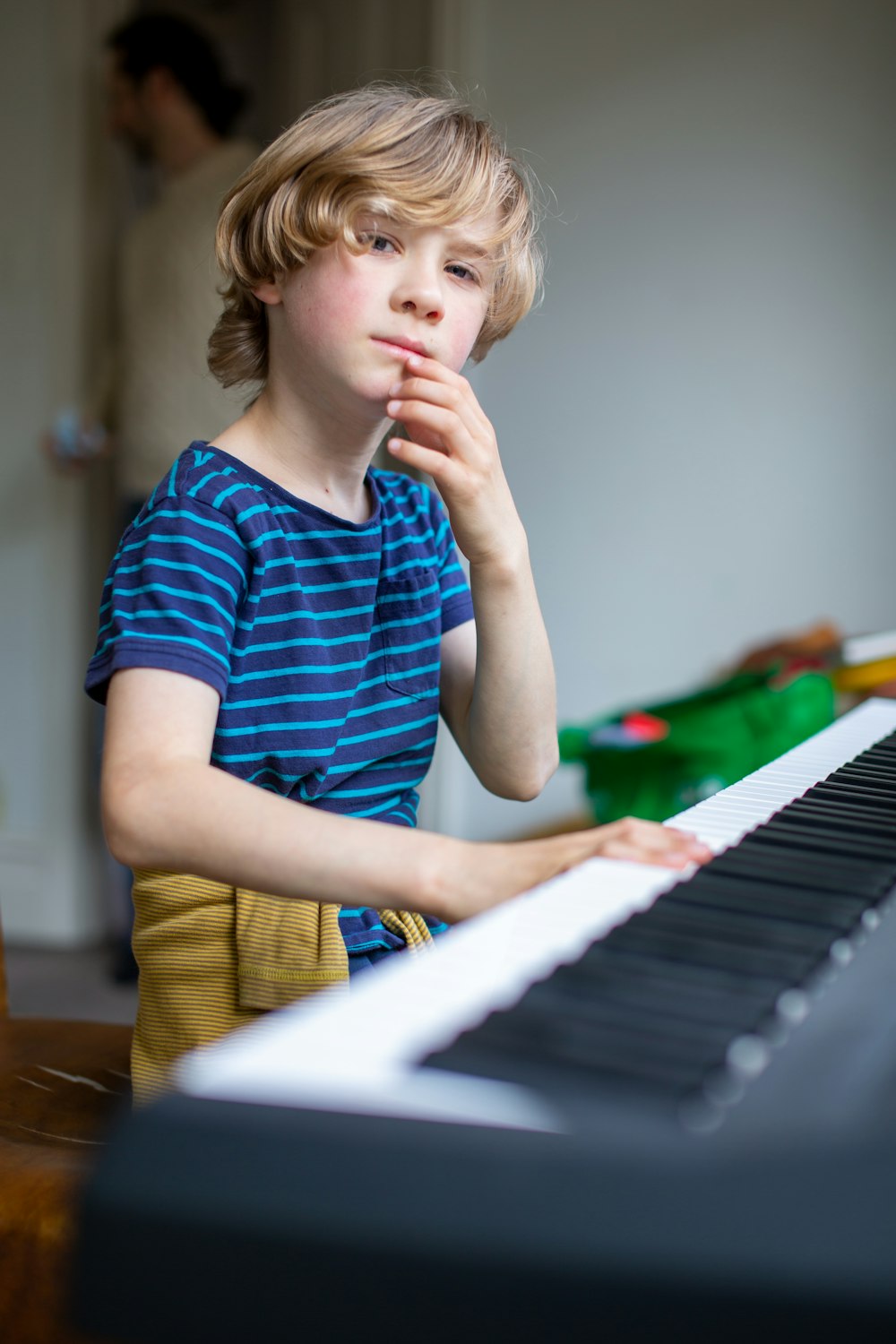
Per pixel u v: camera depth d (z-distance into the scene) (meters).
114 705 0.74
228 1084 0.31
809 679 2.55
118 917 2.62
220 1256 0.29
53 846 2.92
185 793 0.67
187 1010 0.85
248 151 2.62
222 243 0.90
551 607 2.78
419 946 0.94
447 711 1.04
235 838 0.64
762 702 2.59
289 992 0.83
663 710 2.69
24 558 2.89
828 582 2.53
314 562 0.90
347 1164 0.29
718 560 2.62
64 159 2.81
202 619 0.79
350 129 0.85
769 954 0.43
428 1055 0.33
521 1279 0.28
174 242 2.59
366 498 0.98
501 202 0.90
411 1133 0.30
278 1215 0.29
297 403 0.90
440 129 0.87
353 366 0.84
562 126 2.66
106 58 2.84
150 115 2.62
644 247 2.62
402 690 0.95
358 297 0.83
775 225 2.52
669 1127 0.30
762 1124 0.31
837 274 2.47
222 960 0.86
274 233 0.85
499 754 0.92
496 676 0.90
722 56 2.53
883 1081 0.35
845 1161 0.29
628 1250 0.28
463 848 0.61
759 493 2.58
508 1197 0.29
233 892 0.87
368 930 0.90
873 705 1.18
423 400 0.83
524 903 0.49
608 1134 0.30
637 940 0.44
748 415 2.57
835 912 0.48
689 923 0.46
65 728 2.89
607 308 2.67
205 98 2.60
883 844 0.60
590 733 2.75
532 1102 0.31
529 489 2.77
